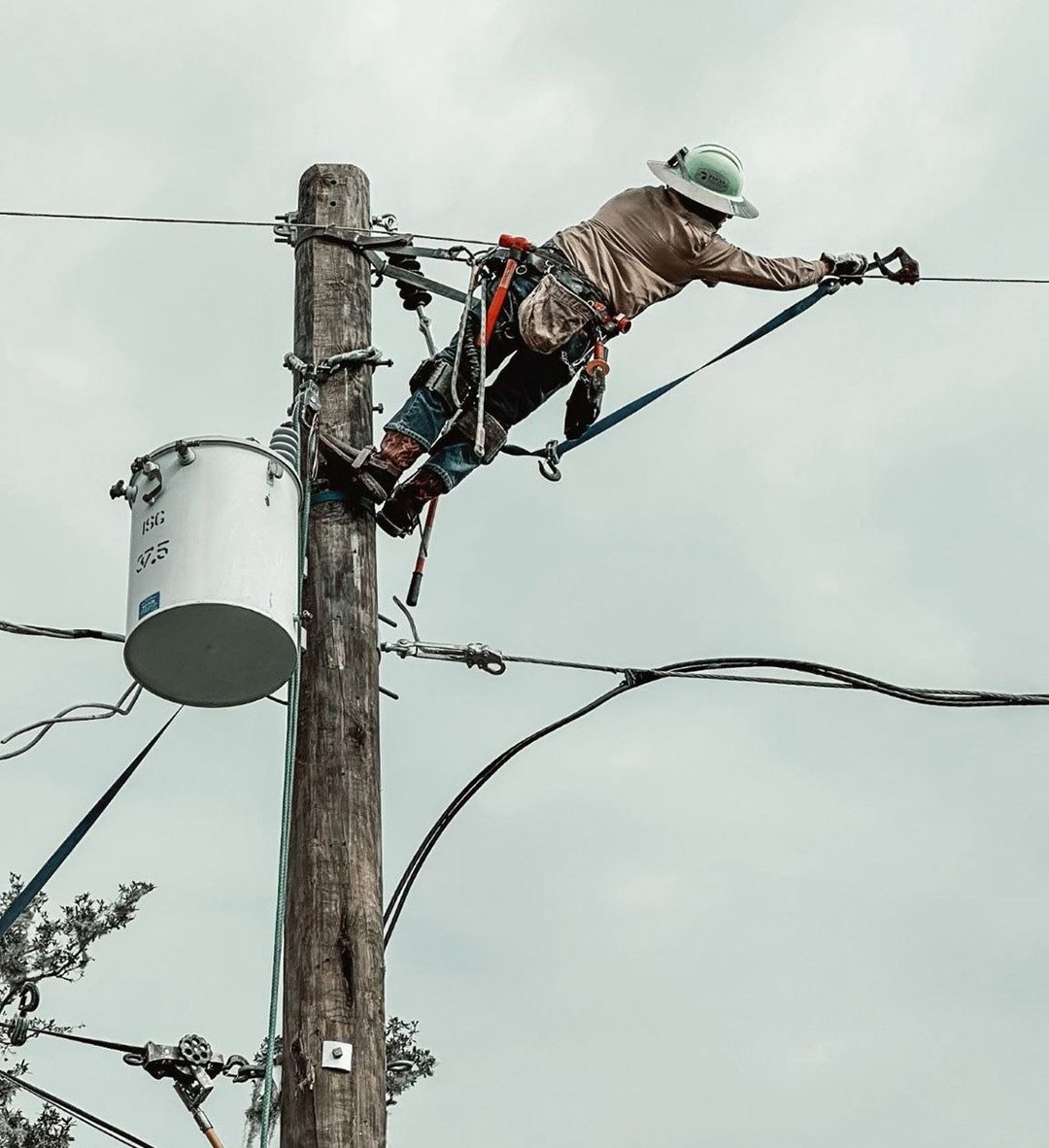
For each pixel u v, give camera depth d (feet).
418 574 32.01
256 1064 33.19
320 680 28.60
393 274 34.24
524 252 32.30
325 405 31.91
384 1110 25.81
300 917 26.68
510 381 32.37
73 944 48.14
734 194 34.06
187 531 26.45
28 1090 34.68
